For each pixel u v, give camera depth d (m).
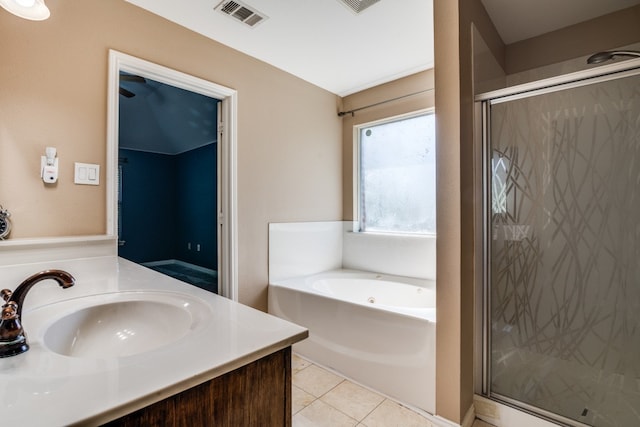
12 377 0.58
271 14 2.01
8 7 1.09
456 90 1.57
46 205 1.54
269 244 2.68
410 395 1.77
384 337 1.89
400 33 2.24
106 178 1.73
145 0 1.85
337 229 3.36
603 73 1.51
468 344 1.67
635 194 1.49
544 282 1.68
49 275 0.82
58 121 1.59
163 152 6.41
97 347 1.03
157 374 0.59
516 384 1.72
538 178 1.70
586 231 1.59
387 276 2.98
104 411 0.48
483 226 1.78
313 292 2.35
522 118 1.72
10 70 1.46
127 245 6.02
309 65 2.72
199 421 0.61
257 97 2.58
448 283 1.60
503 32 2.31
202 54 2.22
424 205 2.92
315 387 1.98
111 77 1.76
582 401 1.59
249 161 2.53
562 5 2.02
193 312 1.00
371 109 3.20
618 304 1.53
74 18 1.65
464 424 1.59
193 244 6.13
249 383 0.71
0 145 1.42
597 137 1.56
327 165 3.25
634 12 2.03
